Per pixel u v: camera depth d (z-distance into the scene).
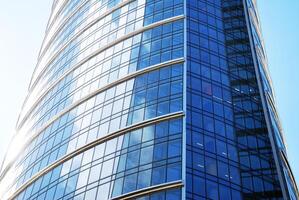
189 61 62.03
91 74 70.81
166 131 53.38
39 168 64.81
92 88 67.75
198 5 72.50
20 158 74.62
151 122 55.16
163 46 65.62
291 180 61.88
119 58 68.56
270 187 51.84
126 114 58.44
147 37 68.69
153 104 57.47
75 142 61.47
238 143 55.19
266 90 68.88
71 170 57.81
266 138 57.72
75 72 75.44
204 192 47.56
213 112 56.94
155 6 73.56
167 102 56.91
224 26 71.44
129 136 55.25
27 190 63.88
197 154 50.81
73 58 79.69
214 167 50.53
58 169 60.38
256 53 69.25
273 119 65.44
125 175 50.94
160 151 51.38
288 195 51.56
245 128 57.62
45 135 70.12
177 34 66.62
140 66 64.31
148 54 65.62
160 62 63.03
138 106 58.41
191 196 46.50
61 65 82.44
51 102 76.00
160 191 47.53
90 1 90.50
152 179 48.84
